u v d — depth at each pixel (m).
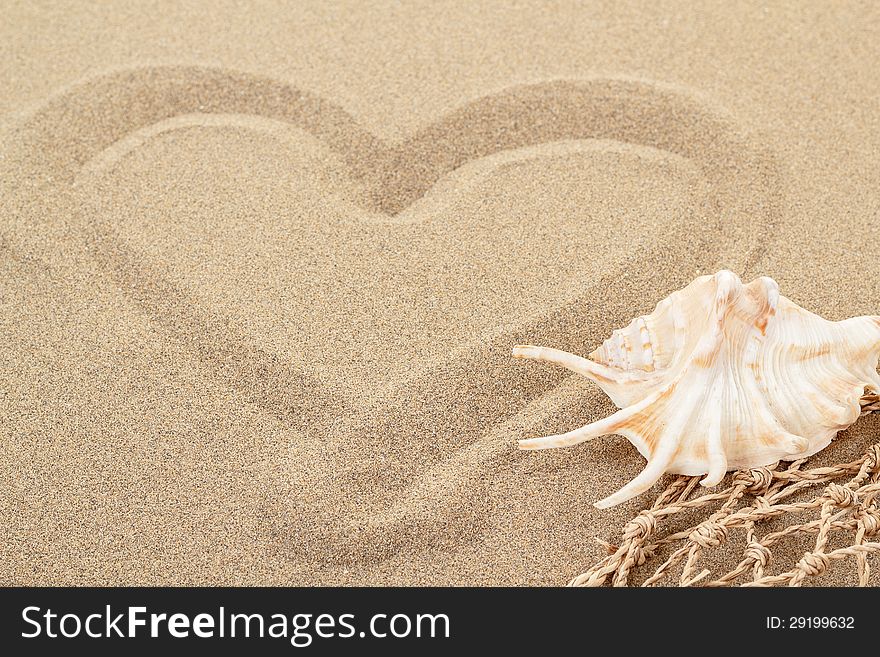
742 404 0.48
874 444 0.51
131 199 0.59
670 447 0.48
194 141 0.61
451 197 0.59
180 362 0.54
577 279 0.56
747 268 0.56
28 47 0.66
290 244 0.57
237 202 0.59
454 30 0.66
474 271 0.56
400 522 0.50
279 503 0.50
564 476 0.51
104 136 0.62
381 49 0.65
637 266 0.56
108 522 0.50
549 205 0.58
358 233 0.58
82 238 0.58
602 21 0.67
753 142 0.60
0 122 0.62
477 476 0.51
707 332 0.48
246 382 0.53
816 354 0.49
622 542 0.49
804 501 0.50
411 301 0.55
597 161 0.60
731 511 0.48
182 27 0.67
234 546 0.49
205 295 0.56
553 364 0.53
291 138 0.61
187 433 0.52
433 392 0.53
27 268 0.57
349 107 0.62
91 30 0.67
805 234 0.57
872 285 0.55
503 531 0.50
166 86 0.64
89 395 0.53
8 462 0.51
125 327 0.55
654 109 0.62
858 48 0.65
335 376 0.53
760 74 0.64
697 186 0.59
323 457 0.51
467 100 0.63
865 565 0.46
